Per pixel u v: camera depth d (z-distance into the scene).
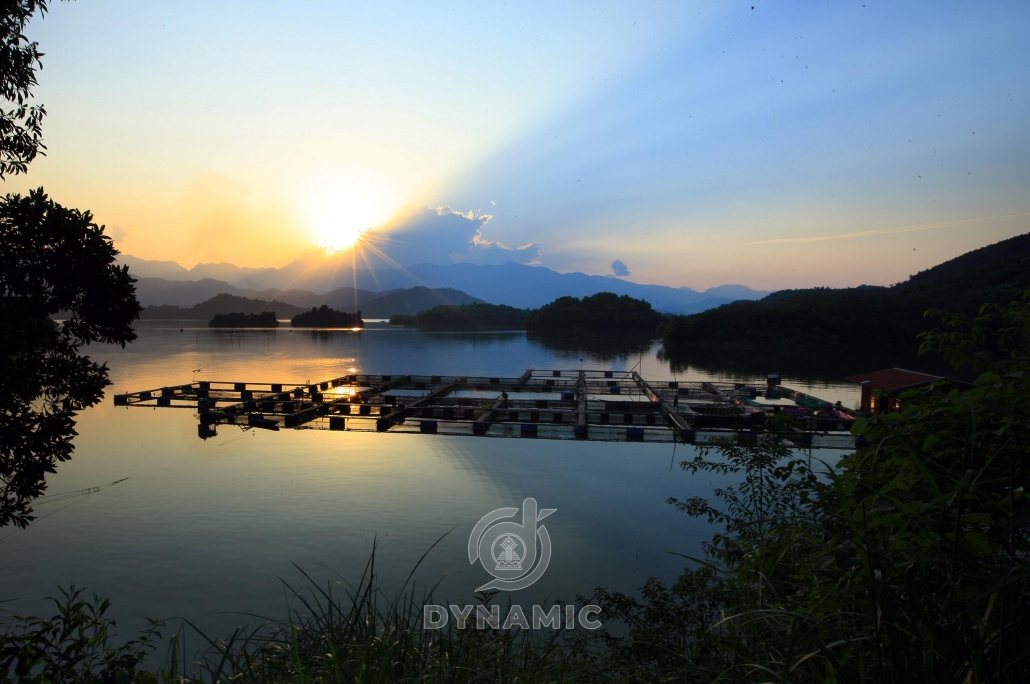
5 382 4.95
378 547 11.20
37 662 3.00
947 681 1.48
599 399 30.30
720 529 12.02
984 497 1.69
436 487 14.81
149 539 11.64
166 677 2.72
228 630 8.30
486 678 2.78
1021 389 1.92
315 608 8.93
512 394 32.59
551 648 3.45
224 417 22.12
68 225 5.12
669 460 17.33
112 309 5.50
